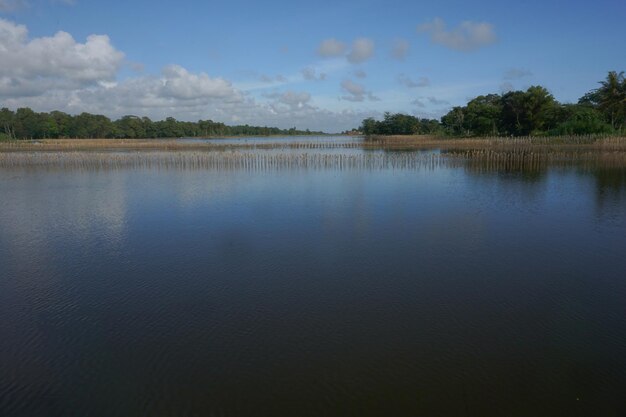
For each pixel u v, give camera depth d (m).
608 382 7.09
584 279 11.39
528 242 14.65
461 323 9.14
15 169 41.09
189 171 37.97
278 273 12.20
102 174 36.62
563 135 63.78
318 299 10.44
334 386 7.14
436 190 25.41
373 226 17.02
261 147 76.00
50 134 118.94
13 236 16.58
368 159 42.41
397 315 9.55
